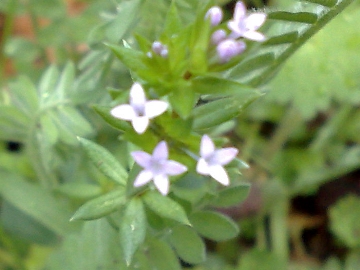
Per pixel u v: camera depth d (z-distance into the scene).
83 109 0.08
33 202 0.07
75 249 0.06
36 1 0.09
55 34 0.09
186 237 0.05
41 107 0.07
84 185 0.06
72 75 0.07
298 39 0.05
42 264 0.09
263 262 0.09
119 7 0.06
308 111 0.09
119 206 0.05
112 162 0.05
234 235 0.05
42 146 0.07
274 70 0.06
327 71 0.09
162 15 0.07
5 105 0.07
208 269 0.09
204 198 0.05
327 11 0.05
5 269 0.09
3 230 0.08
